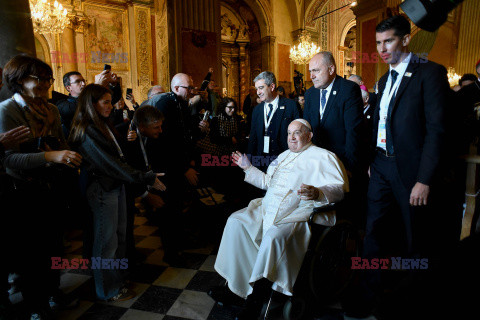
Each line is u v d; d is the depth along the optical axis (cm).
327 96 260
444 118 175
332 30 1886
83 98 213
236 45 1855
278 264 192
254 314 201
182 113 304
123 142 243
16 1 267
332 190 212
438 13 145
